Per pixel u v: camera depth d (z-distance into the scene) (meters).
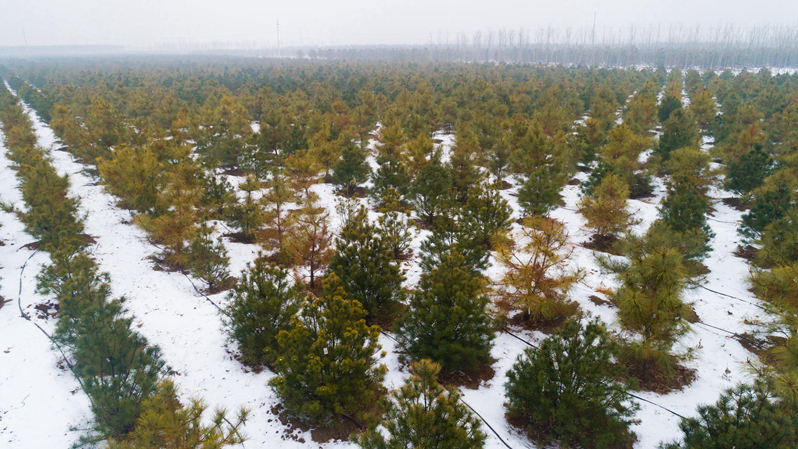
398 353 10.71
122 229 18.47
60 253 11.30
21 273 14.38
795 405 6.86
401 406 6.53
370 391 8.09
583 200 17.19
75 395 8.99
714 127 33.88
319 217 14.41
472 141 22.58
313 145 25.95
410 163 22.69
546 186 18.30
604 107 38.31
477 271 12.47
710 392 9.90
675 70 75.12
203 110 36.97
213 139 28.83
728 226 19.92
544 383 7.69
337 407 7.75
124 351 8.40
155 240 17.42
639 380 10.17
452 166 21.56
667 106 37.69
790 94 39.72
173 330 11.40
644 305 9.30
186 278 14.49
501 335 11.78
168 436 6.16
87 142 24.69
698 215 15.23
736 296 14.06
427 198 18.64
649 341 9.58
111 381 7.83
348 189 24.14
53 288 11.08
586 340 7.85
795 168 20.41
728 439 6.29
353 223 13.15
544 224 11.75
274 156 26.55
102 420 7.49
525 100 42.78
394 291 11.47
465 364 9.54
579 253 16.73
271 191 17.39
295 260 13.59
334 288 9.27
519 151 22.84
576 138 28.02
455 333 9.45
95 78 74.50
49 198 15.51
